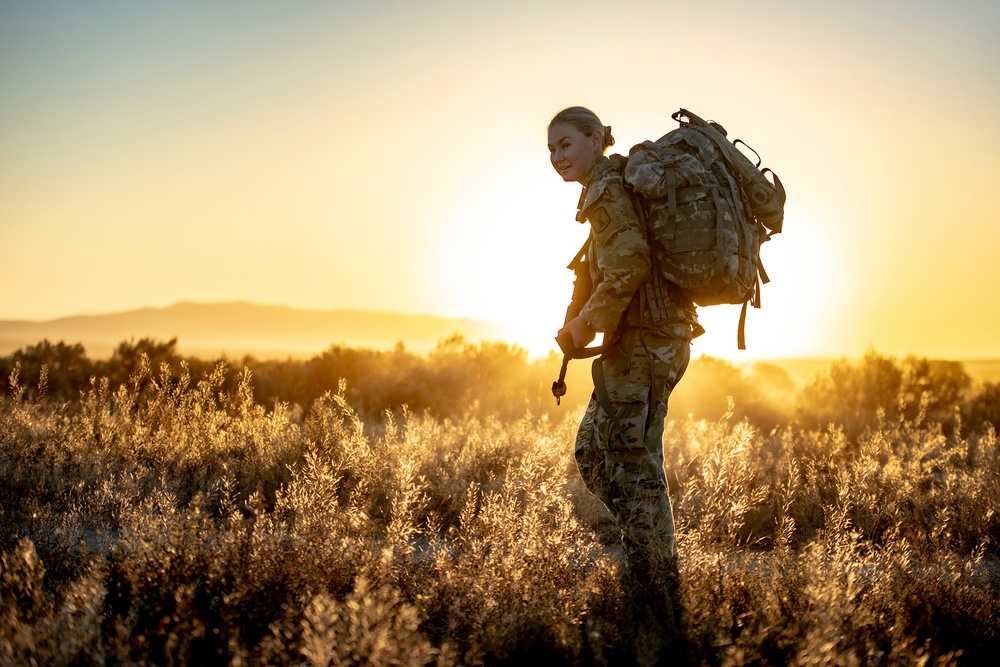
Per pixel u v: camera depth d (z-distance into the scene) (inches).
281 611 121.6
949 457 325.1
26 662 98.7
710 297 146.3
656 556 139.4
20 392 349.4
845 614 126.3
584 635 122.9
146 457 257.1
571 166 156.9
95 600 113.3
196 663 110.0
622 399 147.6
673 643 123.0
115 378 720.3
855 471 256.1
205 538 145.3
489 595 130.5
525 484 190.5
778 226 155.1
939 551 169.6
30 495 208.2
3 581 124.7
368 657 98.7
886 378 754.2
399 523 160.1
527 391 732.7
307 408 629.0
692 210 143.2
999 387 726.5
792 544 209.6
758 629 124.6
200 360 793.6
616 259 142.6
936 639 133.6
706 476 191.0
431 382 699.4
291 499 183.5
